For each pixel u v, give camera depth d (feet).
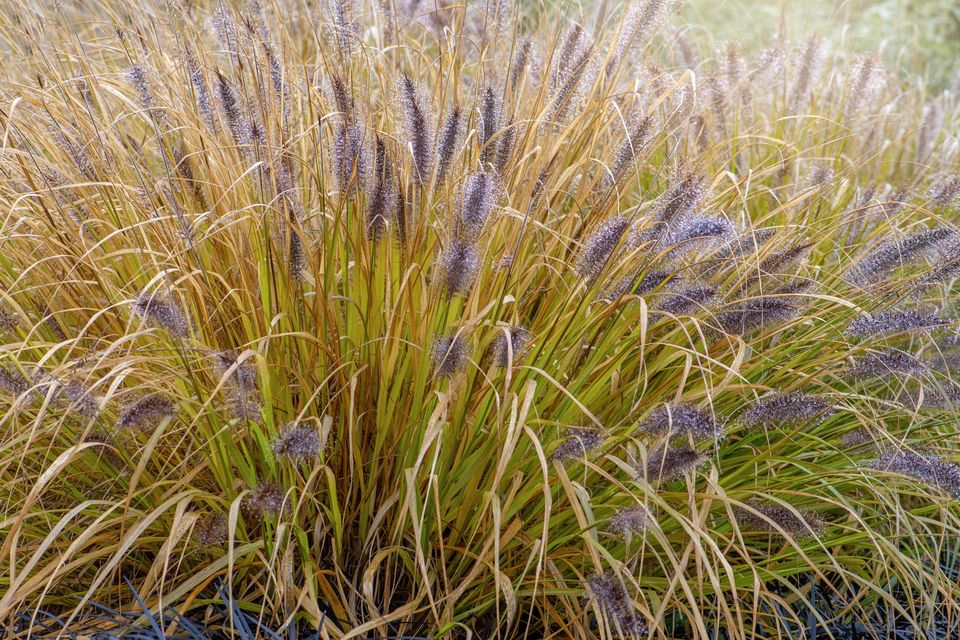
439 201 3.49
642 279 3.33
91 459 3.19
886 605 3.54
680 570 2.93
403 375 3.14
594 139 3.68
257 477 3.30
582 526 3.04
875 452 3.51
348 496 3.19
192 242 3.14
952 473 3.14
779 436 3.59
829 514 3.73
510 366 2.85
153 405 2.86
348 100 3.43
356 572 3.15
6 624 3.11
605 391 3.42
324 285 3.19
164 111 3.56
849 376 3.60
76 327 3.44
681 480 3.41
